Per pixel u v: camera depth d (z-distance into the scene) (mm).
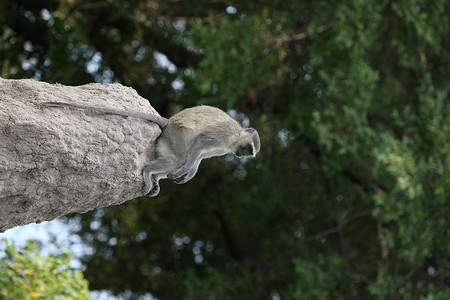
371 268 26797
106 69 24484
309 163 26750
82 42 22625
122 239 27469
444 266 24406
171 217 29172
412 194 21219
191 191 28391
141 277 29016
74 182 8742
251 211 26875
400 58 24672
